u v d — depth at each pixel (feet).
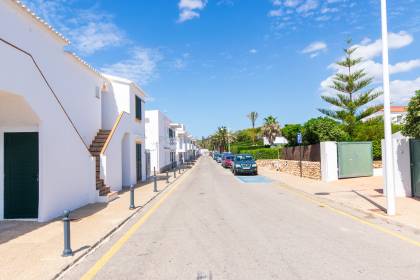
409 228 28.43
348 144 70.79
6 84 26.91
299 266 19.36
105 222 32.63
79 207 41.93
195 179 89.86
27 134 34.17
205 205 43.83
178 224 32.17
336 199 45.24
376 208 37.32
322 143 71.10
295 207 41.09
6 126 34.06
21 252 22.77
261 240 25.36
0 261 20.88
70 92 51.90
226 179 88.02
